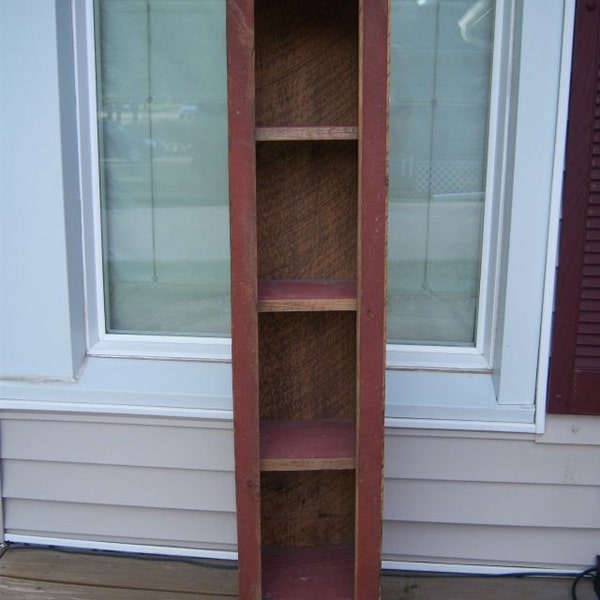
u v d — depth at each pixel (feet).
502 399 6.31
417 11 6.29
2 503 7.02
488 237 6.45
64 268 6.48
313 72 5.02
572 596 6.37
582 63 5.72
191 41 6.58
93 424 6.72
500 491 6.52
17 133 6.31
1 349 6.66
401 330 6.77
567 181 5.90
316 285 4.98
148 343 6.89
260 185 5.12
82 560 6.89
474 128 6.44
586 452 6.38
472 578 6.67
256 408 4.63
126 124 6.74
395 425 6.40
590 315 6.07
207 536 6.90
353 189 5.13
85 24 6.46
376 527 4.77
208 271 6.95
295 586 5.10
